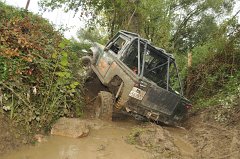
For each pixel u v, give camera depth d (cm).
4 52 539
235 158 539
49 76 605
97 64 864
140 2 1480
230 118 736
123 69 699
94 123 648
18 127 501
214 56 1019
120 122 717
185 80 1052
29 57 563
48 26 976
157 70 790
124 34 820
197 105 898
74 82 636
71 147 509
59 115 586
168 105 682
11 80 539
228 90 891
